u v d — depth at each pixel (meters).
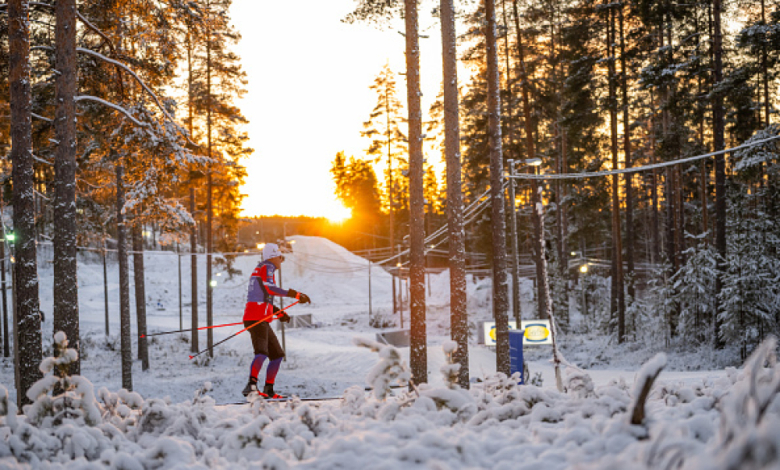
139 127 14.96
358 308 67.56
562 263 45.19
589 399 3.87
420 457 2.81
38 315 11.91
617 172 19.12
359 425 3.80
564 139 40.59
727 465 1.58
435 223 88.31
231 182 37.00
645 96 39.09
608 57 32.19
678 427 2.82
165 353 35.72
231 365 31.84
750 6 29.56
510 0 34.38
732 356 25.89
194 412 4.34
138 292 29.67
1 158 19.28
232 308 73.88
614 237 34.28
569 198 38.00
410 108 13.30
